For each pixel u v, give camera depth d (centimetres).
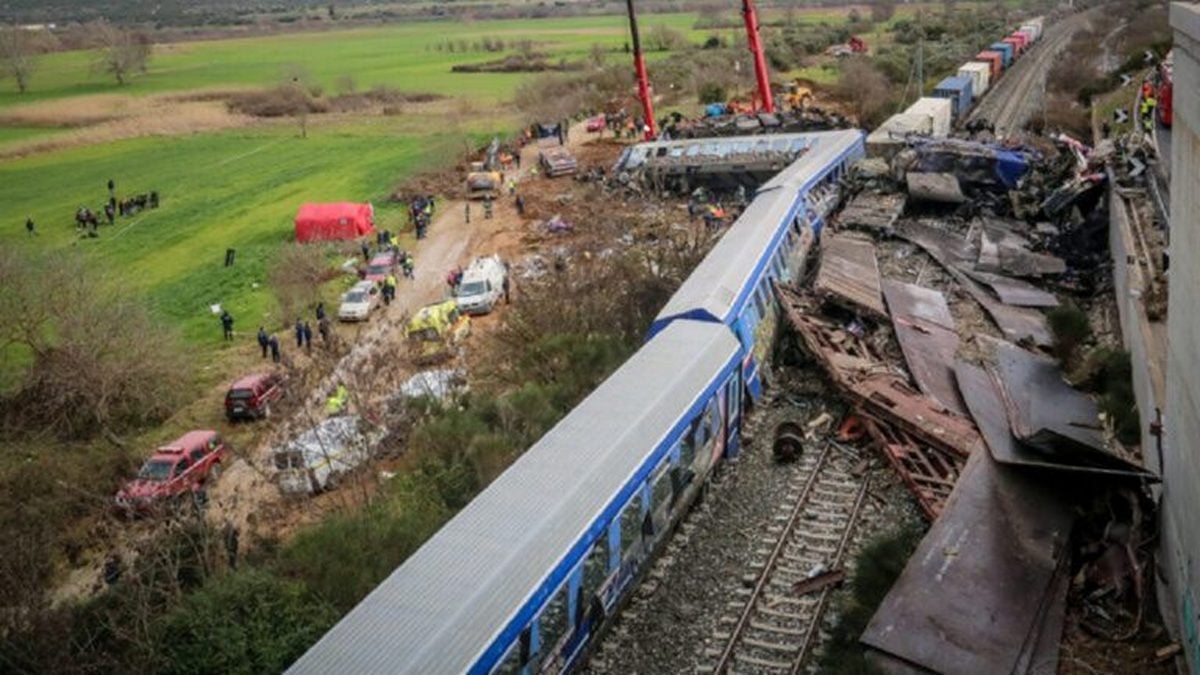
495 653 1460
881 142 5600
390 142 8888
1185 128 1731
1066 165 4647
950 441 2339
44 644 1838
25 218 6806
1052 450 2120
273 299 4772
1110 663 1684
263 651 1728
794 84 9119
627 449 1941
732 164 5572
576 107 8938
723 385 2377
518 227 5541
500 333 3600
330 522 2214
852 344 2941
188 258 5650
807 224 3969
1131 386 2641
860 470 2397
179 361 3650
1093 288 3622
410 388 3175
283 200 6956
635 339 3291
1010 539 1933
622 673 1770
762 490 2350
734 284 2805
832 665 1720
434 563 1579
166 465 2853
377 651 1383
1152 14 10675
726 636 1844
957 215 4553
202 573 2070
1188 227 1691
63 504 2791
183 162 8612
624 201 5650
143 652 1794
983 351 2948
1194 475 1570
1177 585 1695
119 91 12875
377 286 4553
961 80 7225
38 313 3616
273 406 3441
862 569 1952
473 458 2520
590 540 1742
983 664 1617
